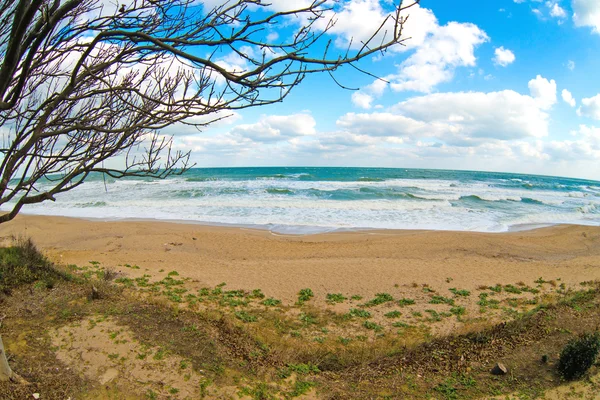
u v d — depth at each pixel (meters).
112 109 3.82
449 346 8.15
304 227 23.95
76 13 3.46
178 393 5.86
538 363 7.54
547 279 13.98
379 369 7.43
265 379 6.49
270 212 28.61
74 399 5.50
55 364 6.14
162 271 13.81
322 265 15.32
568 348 7.05
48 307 7.94
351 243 19.91
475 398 6.54
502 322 9.36
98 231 21.56
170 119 3.29
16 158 3.52
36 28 3.10
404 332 9.47
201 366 6.51
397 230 23.41
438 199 36.69
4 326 6.96
